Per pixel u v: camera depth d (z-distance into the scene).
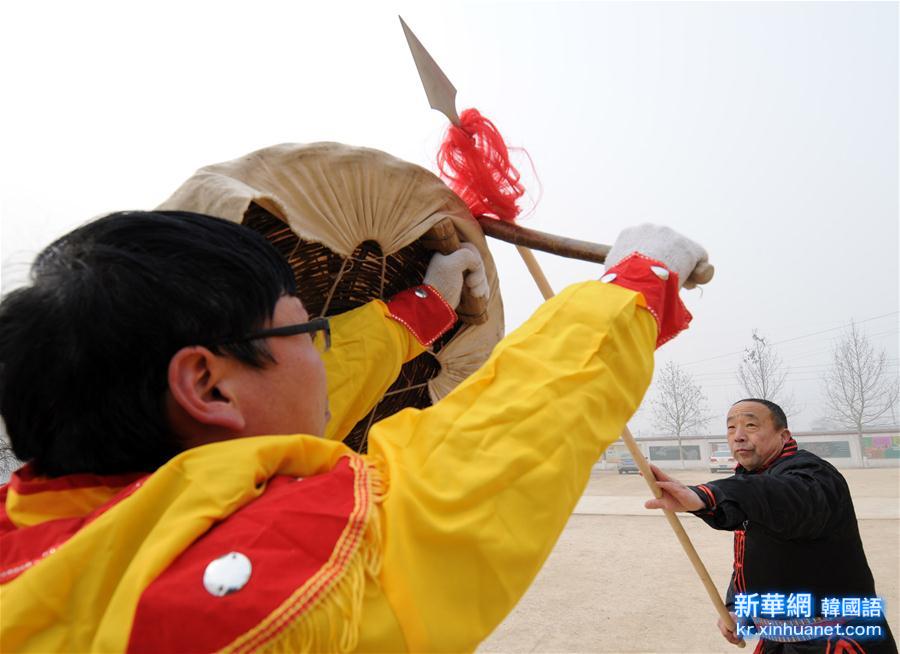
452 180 1.43
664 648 3.74
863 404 31.62
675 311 0.79
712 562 5.69
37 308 0.54
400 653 0.45
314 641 0.41
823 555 2.29
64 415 0.54
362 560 0.46
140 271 0.53
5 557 0.50
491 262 1.42
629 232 0.92
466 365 1.52
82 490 0.56
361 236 1.17
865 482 12.93
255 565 0.43
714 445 30.67
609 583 5.18
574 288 0.69
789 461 2.46
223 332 0.54
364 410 1.16
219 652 0.40
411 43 1.29
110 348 0.52
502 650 3.81
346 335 1.15
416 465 0.53
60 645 0.44
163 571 0.43
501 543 0.49
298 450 0.54
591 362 0.60
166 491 0.49
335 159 1.11
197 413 0.52
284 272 0.62
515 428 0.54
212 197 0.88
